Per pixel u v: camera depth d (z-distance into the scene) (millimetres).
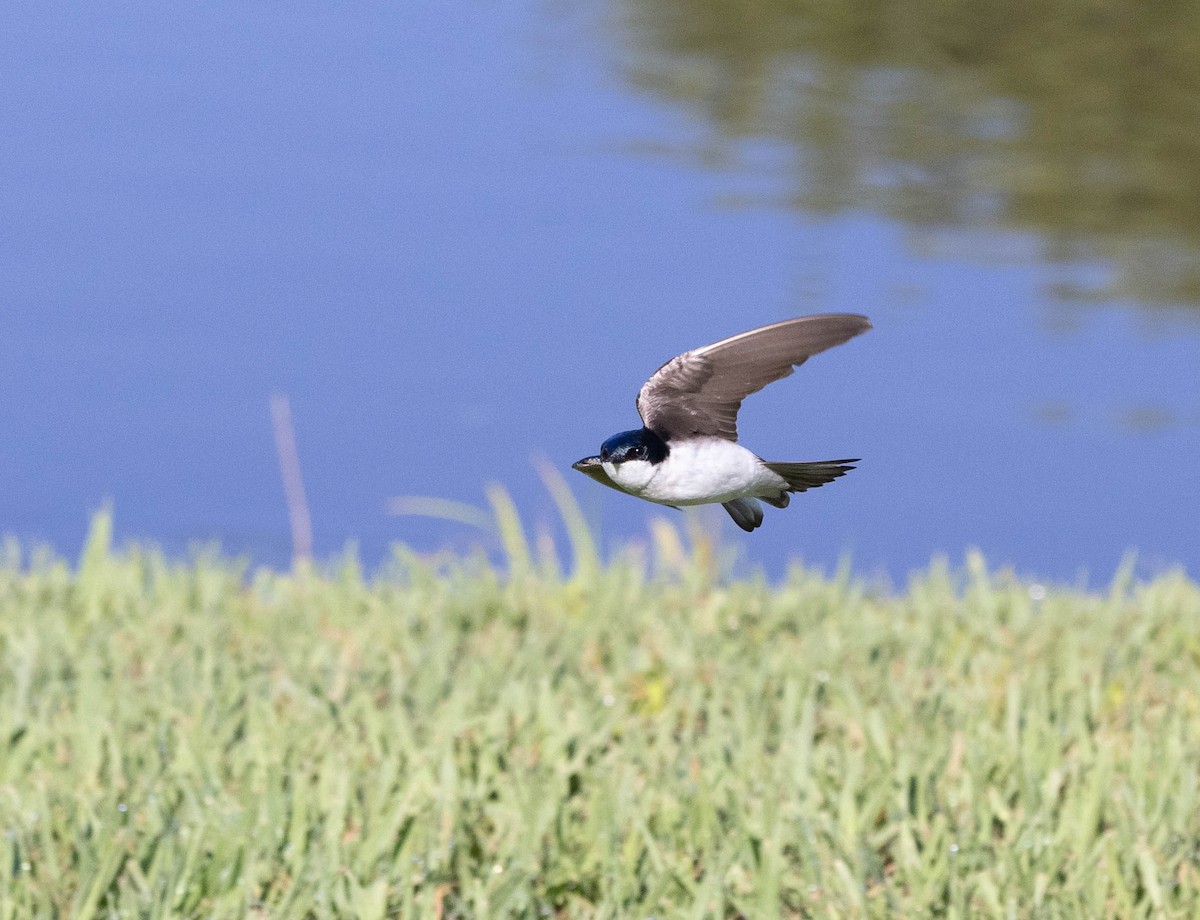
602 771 10445
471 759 10711
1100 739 11070
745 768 10453
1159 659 13234
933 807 10109
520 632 13656
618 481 7703
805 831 9578
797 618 13852
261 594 14914
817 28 37031
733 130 31422
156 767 10195
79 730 10648
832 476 7812
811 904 9141
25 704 11297
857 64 35031
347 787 9859
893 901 9055
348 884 9141
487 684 12008
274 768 9852
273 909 8922
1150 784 10406
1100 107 32406
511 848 9484
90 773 10141
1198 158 29828
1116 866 9367
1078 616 14328
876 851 9680
